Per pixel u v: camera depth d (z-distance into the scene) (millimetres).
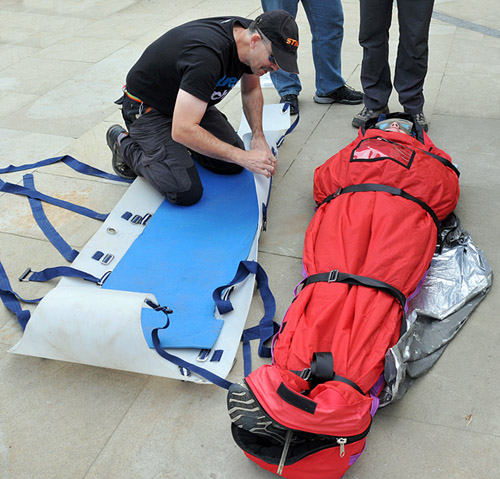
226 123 3188
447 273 2496
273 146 3373
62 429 1962
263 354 2164
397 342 1961
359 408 1646
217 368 2076
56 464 1850
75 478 1804
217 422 1954
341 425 1604
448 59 4652
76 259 2625
